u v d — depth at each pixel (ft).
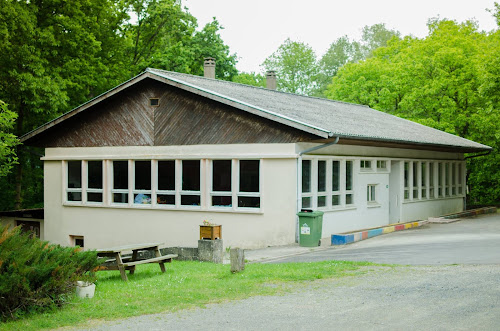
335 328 25.90
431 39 122.72
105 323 27.66
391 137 71.10
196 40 144.05
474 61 111.96
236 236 66.23
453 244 55.47
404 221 84.33
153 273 44.68
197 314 29.14
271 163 63.72
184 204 70.79
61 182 80.94
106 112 76.89
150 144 73.31
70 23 99.25
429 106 115.14
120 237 75.61
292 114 65.62
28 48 91.25
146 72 71.46
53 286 30.25
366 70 137.80
